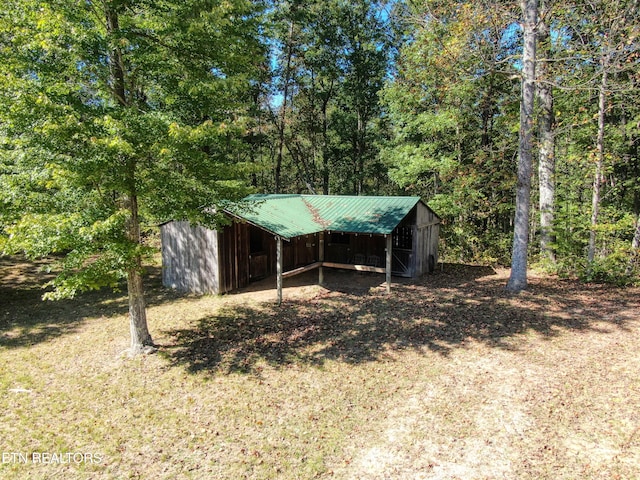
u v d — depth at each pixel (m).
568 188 18.20
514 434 5.07
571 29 12.70
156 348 8.03
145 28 6.80
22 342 8.40
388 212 13.46
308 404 5.92
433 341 8.34
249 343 8.36
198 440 5.06
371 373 6.91
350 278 14.77
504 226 22.59
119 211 6.18
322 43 25.73
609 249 15.35
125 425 5.40
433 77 15.57
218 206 8.15
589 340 8.04
